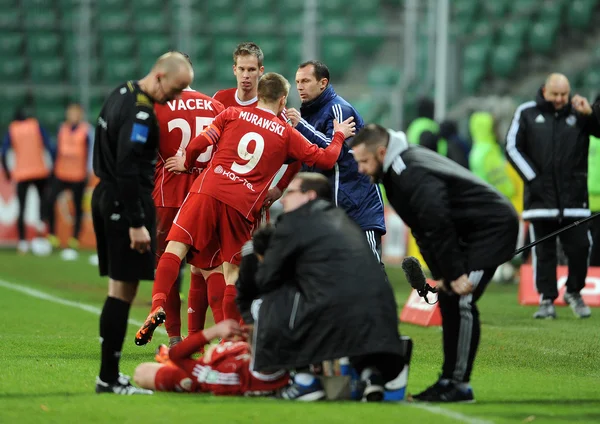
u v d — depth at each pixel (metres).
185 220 27.11
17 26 90.62
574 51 86.06
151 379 21.83
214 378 21.30
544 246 38.38
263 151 27.08
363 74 89.88
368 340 19.80
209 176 27.22
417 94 77.75
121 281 21.38
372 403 20.58
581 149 37.81
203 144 27.00
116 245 21.27
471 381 24.28
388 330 19.94
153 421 18.73
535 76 85.06
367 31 80.12
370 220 29.91
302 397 20.80
